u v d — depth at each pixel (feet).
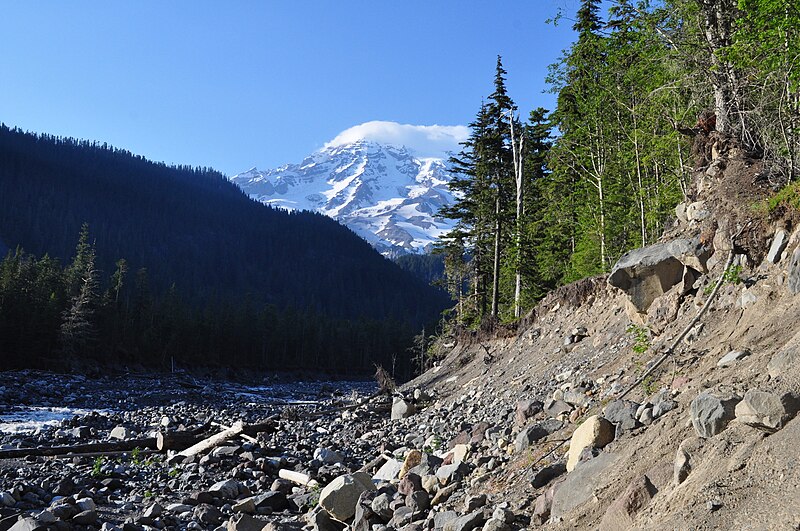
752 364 20.98
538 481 22.65
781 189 32.71
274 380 343.46
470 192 128.88
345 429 67.56
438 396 78.23
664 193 64.49
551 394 42.09
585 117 80.48
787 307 24.57
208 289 640.99
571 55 75.00
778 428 14.53
